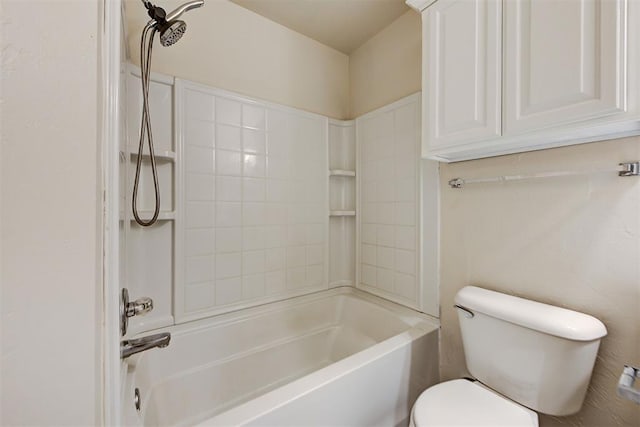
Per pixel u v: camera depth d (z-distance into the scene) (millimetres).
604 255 877
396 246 1645
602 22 679
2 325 350
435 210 1415
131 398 839
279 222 1695
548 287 1004
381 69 1819
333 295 1862
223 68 1506
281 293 1705
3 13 347
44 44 370
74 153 388
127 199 998
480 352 1046
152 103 1264
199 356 1323
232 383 1381
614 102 659
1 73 347
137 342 732
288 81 1776
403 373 1194
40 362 368
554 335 836
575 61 724
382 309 1590
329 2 1547
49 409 374
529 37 823
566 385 830
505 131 881
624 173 827
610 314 863
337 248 2025
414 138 1536
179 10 967
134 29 1227
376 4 1564
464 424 813
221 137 1462
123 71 820
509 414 861
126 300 797
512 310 948
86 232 396
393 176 1663
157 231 1285
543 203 1020
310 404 878
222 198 1467
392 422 1150
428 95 1125
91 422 397
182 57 1369
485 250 1204
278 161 1689
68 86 384
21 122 357
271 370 1518
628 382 676
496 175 1161
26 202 361
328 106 1991
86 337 395
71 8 387
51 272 374
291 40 1791
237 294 1521
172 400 1193
